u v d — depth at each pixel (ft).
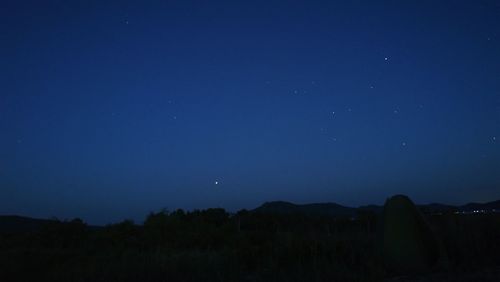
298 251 39.40
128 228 76.07
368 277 28.84
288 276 32.83
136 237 73.77
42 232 78.33
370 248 37.32
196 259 41.34
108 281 37.11
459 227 36.09
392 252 25.93
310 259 36.52
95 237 74.02
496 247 34.45
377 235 27.09
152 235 71.00
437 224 38.99
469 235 33.99
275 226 74.84
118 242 68.33
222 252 47.60
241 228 83.25
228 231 74.84
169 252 50.78
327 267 32.35
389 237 26.00
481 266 29.63
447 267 27.58
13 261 52.03
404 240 25.64
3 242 76.79
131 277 37.52
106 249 59.00
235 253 43.96
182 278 35.91
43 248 69.41
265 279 33.81
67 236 77.41
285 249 40.88
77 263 48.93
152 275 37.01
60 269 46.78
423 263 25.63
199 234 69.97
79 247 70.38
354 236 45.37
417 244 25.53
